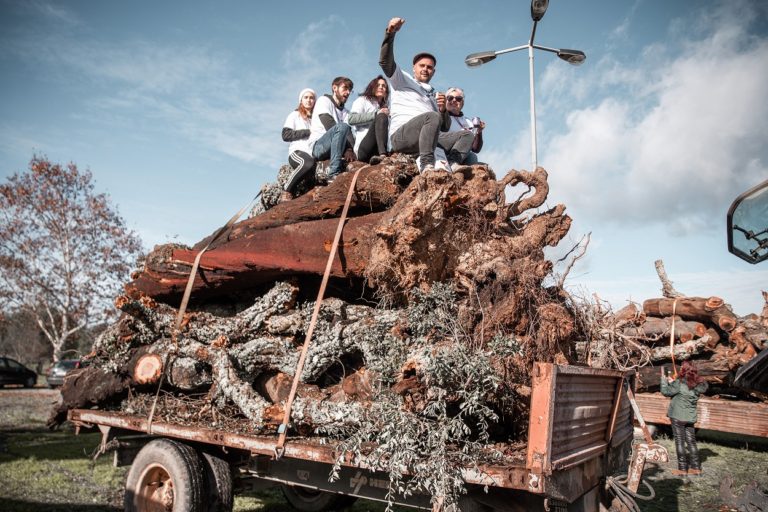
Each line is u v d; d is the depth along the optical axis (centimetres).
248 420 471
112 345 529
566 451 306
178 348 484
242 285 507
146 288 546
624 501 374
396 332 375
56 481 671
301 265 452
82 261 3008
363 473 353
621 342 580
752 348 929
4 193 2836
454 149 562
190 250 552
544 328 367
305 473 389
